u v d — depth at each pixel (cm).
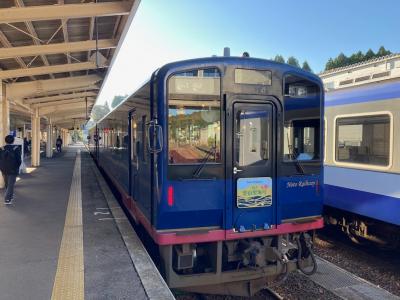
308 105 558
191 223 496
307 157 558
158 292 452
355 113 795
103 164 1664
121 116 940
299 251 552
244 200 512
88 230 728
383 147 722
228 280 507
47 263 548
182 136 489
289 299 567
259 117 525
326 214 959
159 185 483
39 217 839
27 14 880
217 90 504
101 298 437
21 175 1700
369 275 685
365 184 762
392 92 705
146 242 706
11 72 1322
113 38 1243
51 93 1980
